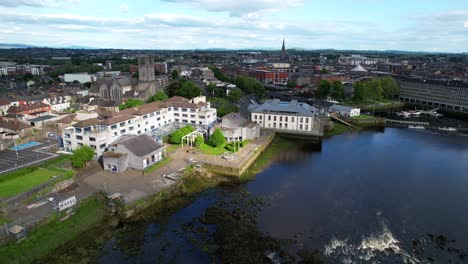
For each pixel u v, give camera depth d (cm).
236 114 16150
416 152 15025
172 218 8725
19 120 15688
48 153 11744
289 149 15238
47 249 7206
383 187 10981
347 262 7100
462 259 7275
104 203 8944
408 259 7250
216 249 7400
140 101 19850
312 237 7962
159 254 7206
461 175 12169
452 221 8850
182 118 16738
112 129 12650
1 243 6812
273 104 18912
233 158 12450
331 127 19250
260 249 7406
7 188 8788
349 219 8831
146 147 11662
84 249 7350
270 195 10206
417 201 9988
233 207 9381
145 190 9656
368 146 15962
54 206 8294
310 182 11281
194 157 12650
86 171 10900
